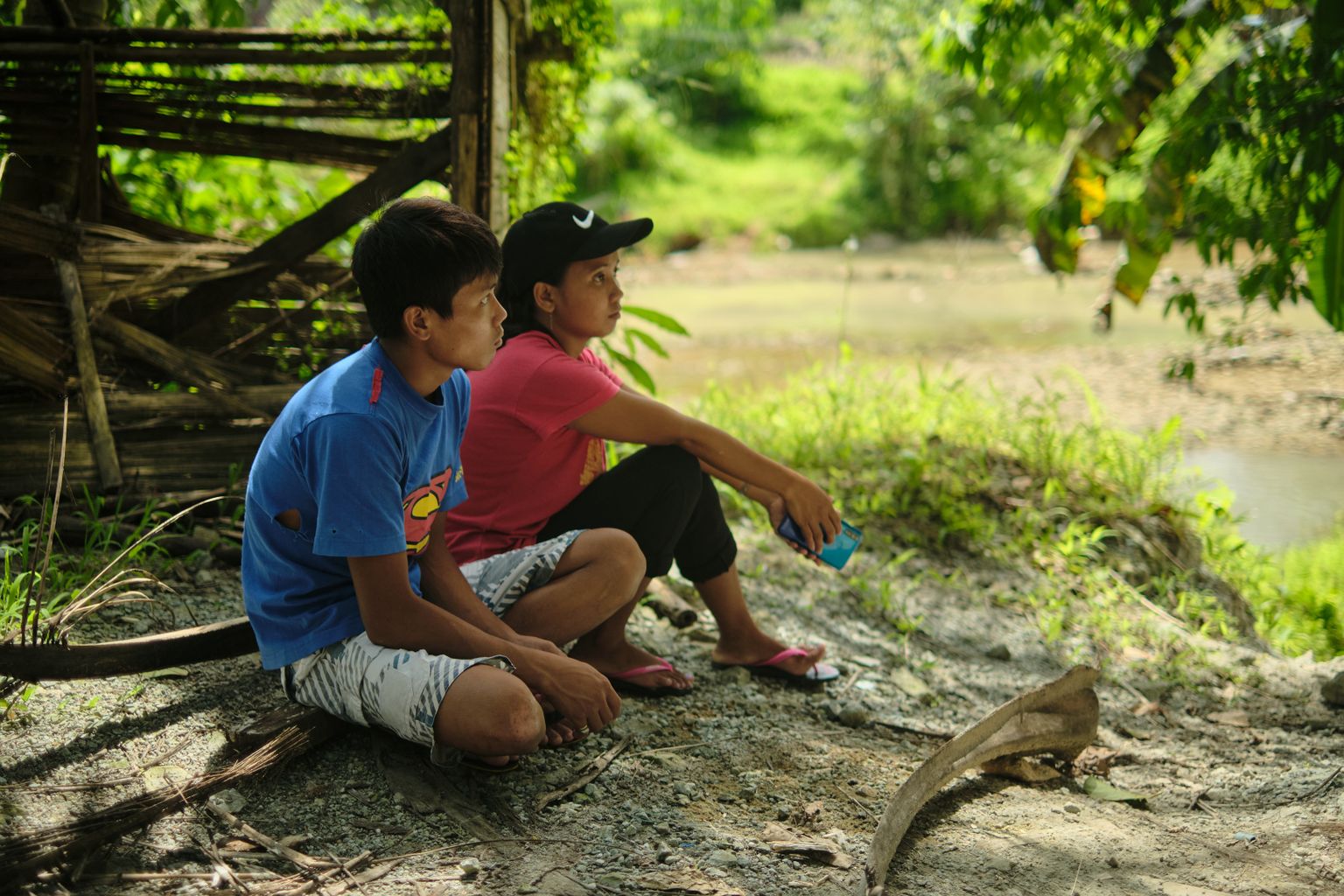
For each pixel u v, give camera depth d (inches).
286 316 167.8
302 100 167.2
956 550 184.5
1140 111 199.9
